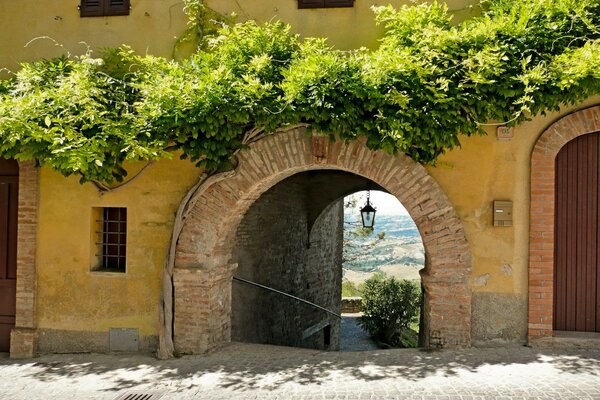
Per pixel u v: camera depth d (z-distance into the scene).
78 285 8.31
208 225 7.84
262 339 11.26
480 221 7.48
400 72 6.87
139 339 8.17
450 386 6.13
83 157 6.74
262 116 7.08
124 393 6.46
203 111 6.99
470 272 7.43
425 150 7.16
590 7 7.10
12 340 8.30
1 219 8.67
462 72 6.93
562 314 7.66
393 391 6.07
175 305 7.94
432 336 7.50
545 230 7.34
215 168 7.65
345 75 6.96
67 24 8.62
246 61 7.53
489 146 7.47
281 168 7.64
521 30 6.95
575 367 6.57
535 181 7.36
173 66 7.45
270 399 6.05
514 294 7.45
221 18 8.23
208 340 7.90
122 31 8.48
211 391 6.38
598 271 7.55
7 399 6.39
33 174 8.38
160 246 8.13
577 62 6.48
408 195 7.44
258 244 11.05
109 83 7.76
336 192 13.92
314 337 14.89
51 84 7.68
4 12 8.79
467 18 7.71
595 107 7.29
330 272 16.34
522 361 6.83
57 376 7.21
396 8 7.86
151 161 8.09
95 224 8.45
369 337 18.06
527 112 7.34
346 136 7.12
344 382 6.45
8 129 6.94
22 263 8.41
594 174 7.54
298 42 8.05
